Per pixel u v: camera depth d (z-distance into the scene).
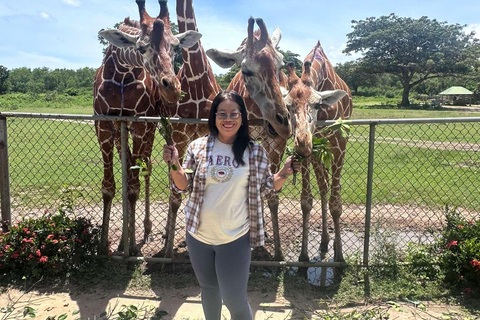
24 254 3.71
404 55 43.00
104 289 3.57
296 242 4.77
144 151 4.32
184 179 2.42
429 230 4.26
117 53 4.15
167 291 3.55
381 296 3.44
